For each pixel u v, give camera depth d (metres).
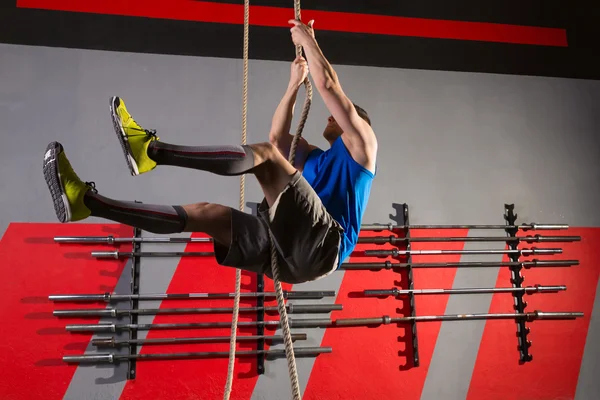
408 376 3.98
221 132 4.18
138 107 4.12
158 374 3.70
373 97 4.46
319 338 3.94
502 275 4.32
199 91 4.23
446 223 4.33
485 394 4.06
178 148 1.62
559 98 4.78
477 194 4.45
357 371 3.93
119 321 3.77
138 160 1.59
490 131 4.60
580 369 4.23
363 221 4.20
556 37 4.71
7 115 3.96
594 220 4.59
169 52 4.25
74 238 3.80
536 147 4.64
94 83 4.12
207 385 3.73
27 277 3.74
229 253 1.73
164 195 4.01
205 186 4.07
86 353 3.66
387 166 4.35
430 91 4.57
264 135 4.23
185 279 3.89
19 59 4.06
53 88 4.06
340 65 4.47
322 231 1.73
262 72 4.34
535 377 4.15
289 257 1.76
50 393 3.58
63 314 3.66
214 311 3.81
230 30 4.25
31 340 3.64
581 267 4.45
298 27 2.14
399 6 4.48
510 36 4.63
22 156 3.92
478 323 4.17
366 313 4.04
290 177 1.68
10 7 3.97
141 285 3.83
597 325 4.34
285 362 3.84
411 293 4.07
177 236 3.98
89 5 4.07
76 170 3.95
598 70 4.78
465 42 4.55
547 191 4.57
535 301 4.30
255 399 3.76
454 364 4.07
